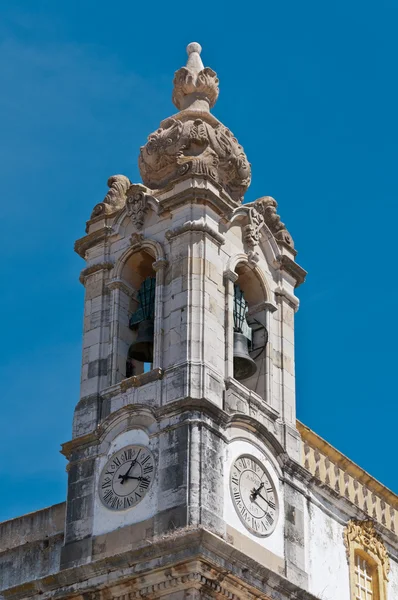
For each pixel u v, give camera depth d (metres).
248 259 47.84
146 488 43.34
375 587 48.81
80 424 45.78
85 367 46.81
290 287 49.44
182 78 50.91
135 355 46.97
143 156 49.00
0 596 44.75
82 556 43.62
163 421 43.75
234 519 43.16
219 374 44.69
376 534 49.34
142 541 42.53
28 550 46.72
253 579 41.75
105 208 48.97
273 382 47.22
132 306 47.75
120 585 41.75
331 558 46.84
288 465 46.00
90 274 48.38
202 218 46.53
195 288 45.38
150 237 47.28
